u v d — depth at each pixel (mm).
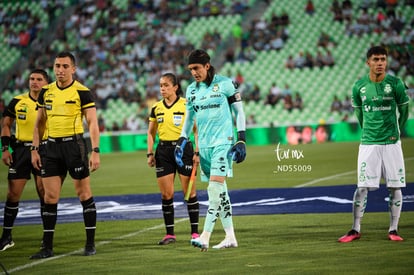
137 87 104750
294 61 106750
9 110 29125
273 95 101062
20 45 114250
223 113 25234
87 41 111688
